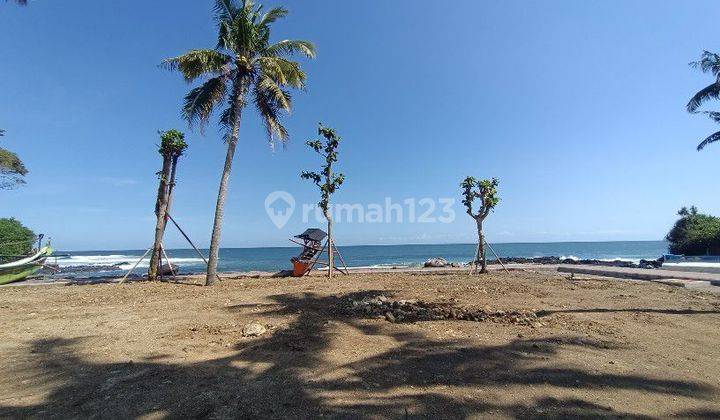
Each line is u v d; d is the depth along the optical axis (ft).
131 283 49.01
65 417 12.21
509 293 36.86
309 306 30.14
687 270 64.54
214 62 49.24
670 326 24.02
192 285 46.26
